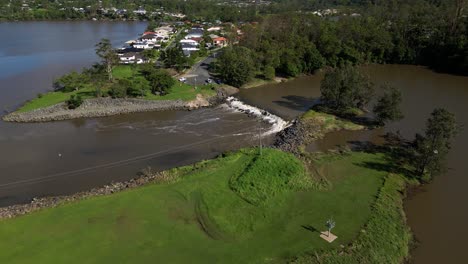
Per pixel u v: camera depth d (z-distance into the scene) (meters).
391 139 81.75
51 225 51.34
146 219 52.44
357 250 46.06
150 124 93.94
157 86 109.25
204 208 54.72
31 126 92.00
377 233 49.25
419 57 151.62
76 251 46.16
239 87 122.75
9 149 80.38
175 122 95.12
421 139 66.31
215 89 116.88
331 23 159.62
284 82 130.00
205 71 135.88
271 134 86.94
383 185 61.16
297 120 92.94
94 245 47.22
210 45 179.12
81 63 151.38
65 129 90.69
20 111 97.25
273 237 48.62
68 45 192.38
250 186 59.16
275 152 69.94
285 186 59.91
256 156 69.19
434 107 100.38
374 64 153.62
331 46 143.00
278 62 132.50
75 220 52.34
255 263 44.00
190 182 62.03
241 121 95.19
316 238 48.19
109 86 112.50
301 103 108.06
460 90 115.75
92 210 54.78
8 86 121.62
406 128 87.25
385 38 151.88
